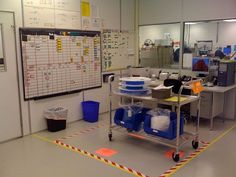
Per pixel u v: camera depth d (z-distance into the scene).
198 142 3.84
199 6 5.23
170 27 5.96
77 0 4.86
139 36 6.34
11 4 3.91
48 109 4.60
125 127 3.90
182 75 5.51
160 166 3.20
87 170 3.10
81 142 4.00
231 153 3.57
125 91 3.79
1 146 3.87
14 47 4.02
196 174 3.00
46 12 4.38
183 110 5.02
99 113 5.58
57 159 3.40
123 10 5.90
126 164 3.26
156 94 3.38
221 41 5.21
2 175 2.99
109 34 5.62
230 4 4.84
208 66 5.00
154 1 5.89
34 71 4.30
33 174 3.01
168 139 3.53
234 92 5.05
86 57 5.15
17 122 4.20
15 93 4.11
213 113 4.60
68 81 4.86
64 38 4.68
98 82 5.49
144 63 6.38
